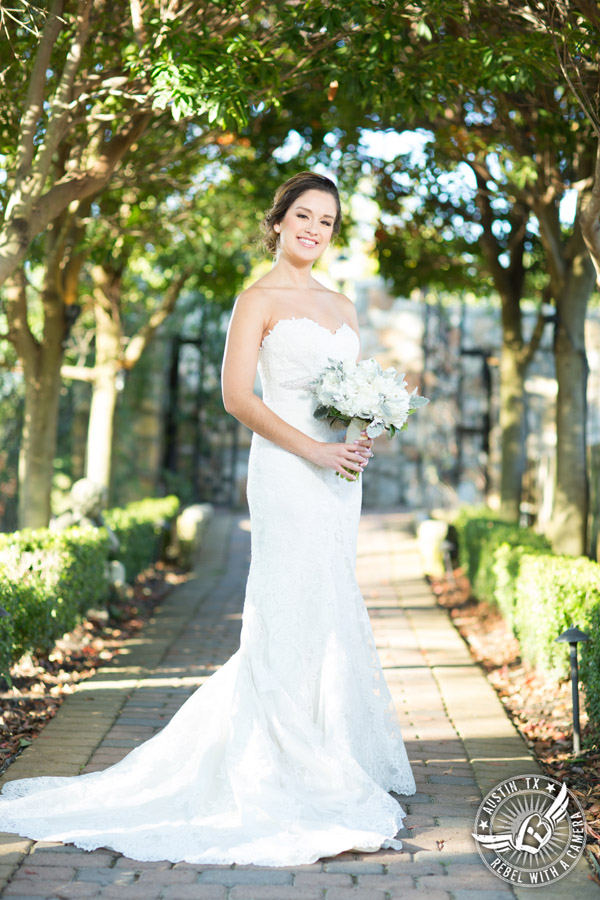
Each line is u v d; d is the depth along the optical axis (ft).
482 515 33.35
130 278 40.98
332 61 16.37
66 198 15.87
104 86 16.14
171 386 55.01
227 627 23.35
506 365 30.63
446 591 29.68
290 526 10.32
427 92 16.85
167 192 27.22
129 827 9.52
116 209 26.84
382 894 8.27
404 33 15.87
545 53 15.19
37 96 14.80
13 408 40.57
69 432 46.34
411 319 53.06
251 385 10.37
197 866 8.80
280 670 10.18
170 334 50.80
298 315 10.55
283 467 10.35
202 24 15.26
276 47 17.26
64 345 23.62
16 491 41.37
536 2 14.96
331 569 10.45
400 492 55.77
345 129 27.02
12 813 9.86
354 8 14.46
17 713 14.11
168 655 19.39
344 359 10.25
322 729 10.17
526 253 32.12
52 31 14.73
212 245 32.22
